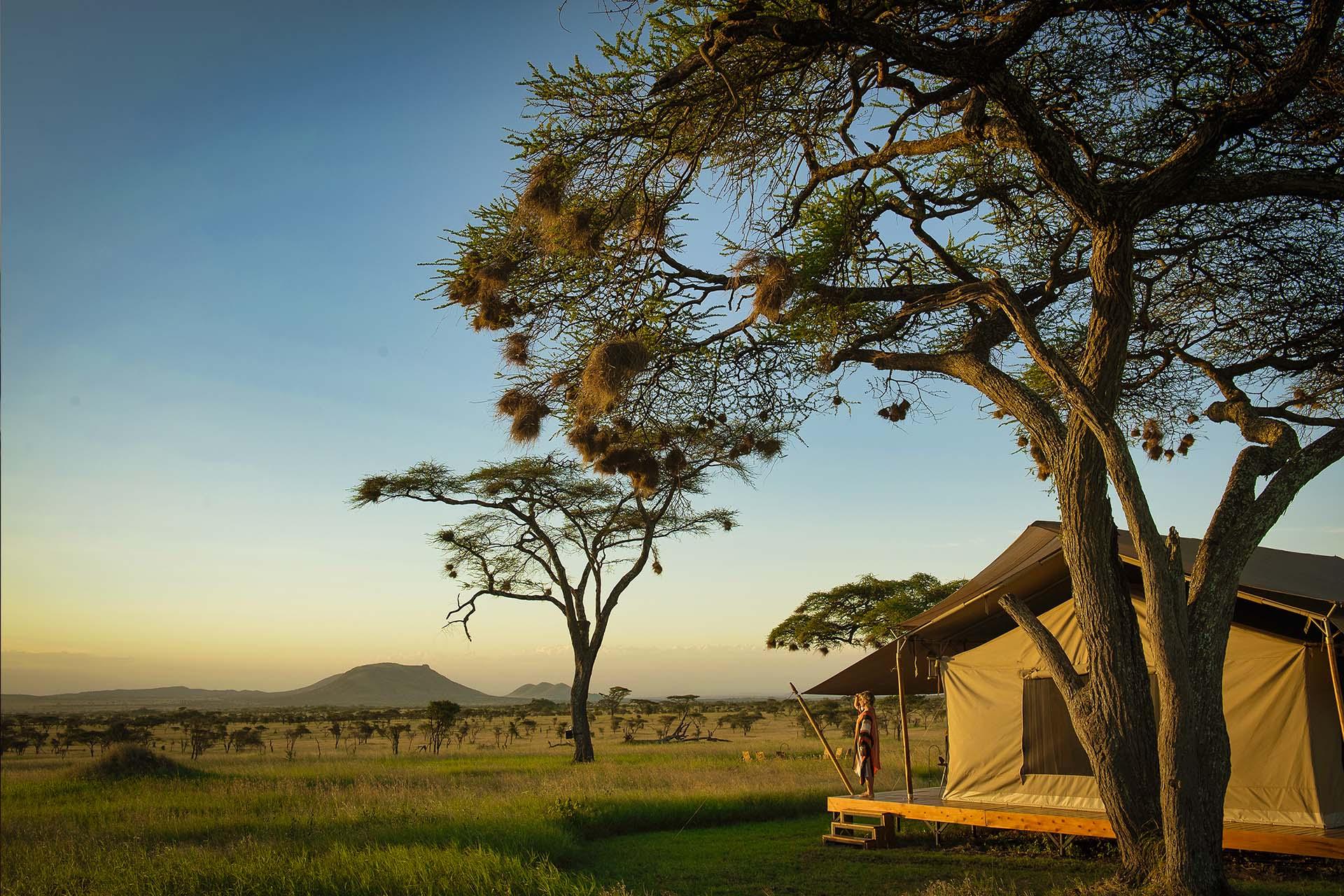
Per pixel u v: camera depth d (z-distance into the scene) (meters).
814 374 11.88
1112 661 8.77
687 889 10.37
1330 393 12.33
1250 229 11.41
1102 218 9.05
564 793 17.00
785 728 67.44
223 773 24.48
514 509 31.03
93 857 11.44
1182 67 9.84
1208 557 8.49
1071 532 9.14
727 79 8.02
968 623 14.05
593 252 8.91
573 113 8.96
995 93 8.37
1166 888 7.79
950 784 13.77
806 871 11.47
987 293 9.26
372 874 9.83
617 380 7.47
